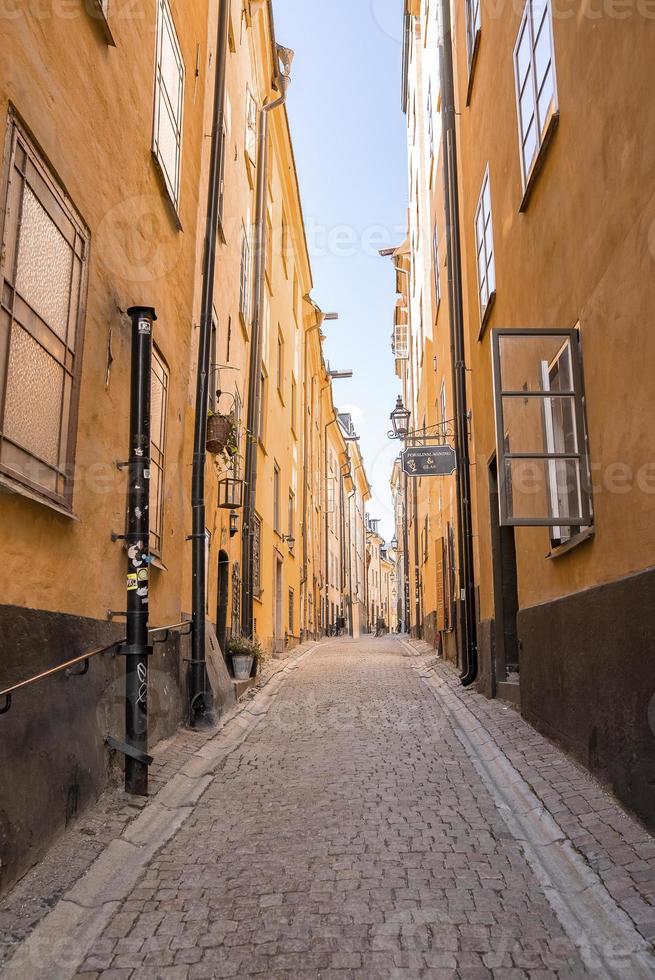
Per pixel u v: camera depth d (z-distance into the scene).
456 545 13.40
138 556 5.38
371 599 65.38
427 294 19.08
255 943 3.27
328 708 9.39
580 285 5.51
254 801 5.38
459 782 5.70
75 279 4.91
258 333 14.30
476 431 10.80
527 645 7.21
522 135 7.32
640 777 4.29
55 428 4.54
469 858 4.16
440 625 15.77
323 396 34.19
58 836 4.18
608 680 4.86
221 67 9.63
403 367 33.00
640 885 3.56
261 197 15.14
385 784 5.66
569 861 4.00
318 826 4.76
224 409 11.21
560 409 5.96
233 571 12.26
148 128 6.69
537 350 6.48
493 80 8.77
